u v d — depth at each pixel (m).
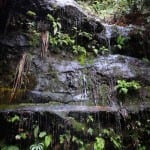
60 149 4.93
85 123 5.20
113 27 7.54
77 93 5.94
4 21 6.17
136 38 7.38
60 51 6.61
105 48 7.14
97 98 5.94
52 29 6.77
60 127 4.97
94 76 6.28
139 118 5.55
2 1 5.91
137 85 6.18
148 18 7.99
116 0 9.70
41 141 4.91
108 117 5.38
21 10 6.48
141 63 6.89
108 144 5.27
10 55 5.98
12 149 4.78
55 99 5.68
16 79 5.64
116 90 6.07
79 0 10.60
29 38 6.34
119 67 6.57
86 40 7.08
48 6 6.82
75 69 6.29
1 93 5.43
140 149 5.44
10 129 4.95
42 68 6.03
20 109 5.02
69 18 7.00
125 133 5.45
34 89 5.70
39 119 4.98
